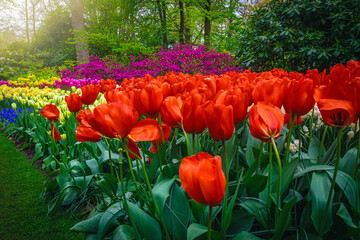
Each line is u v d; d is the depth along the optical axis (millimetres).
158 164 1439
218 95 1108
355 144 1649
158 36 16031
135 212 1239
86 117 1130
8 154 4059
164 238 1257
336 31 5199
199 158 767
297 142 1671
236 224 1237
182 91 1533
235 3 14633
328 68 5426
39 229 2189
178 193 1275
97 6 17375
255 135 935
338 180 1115
